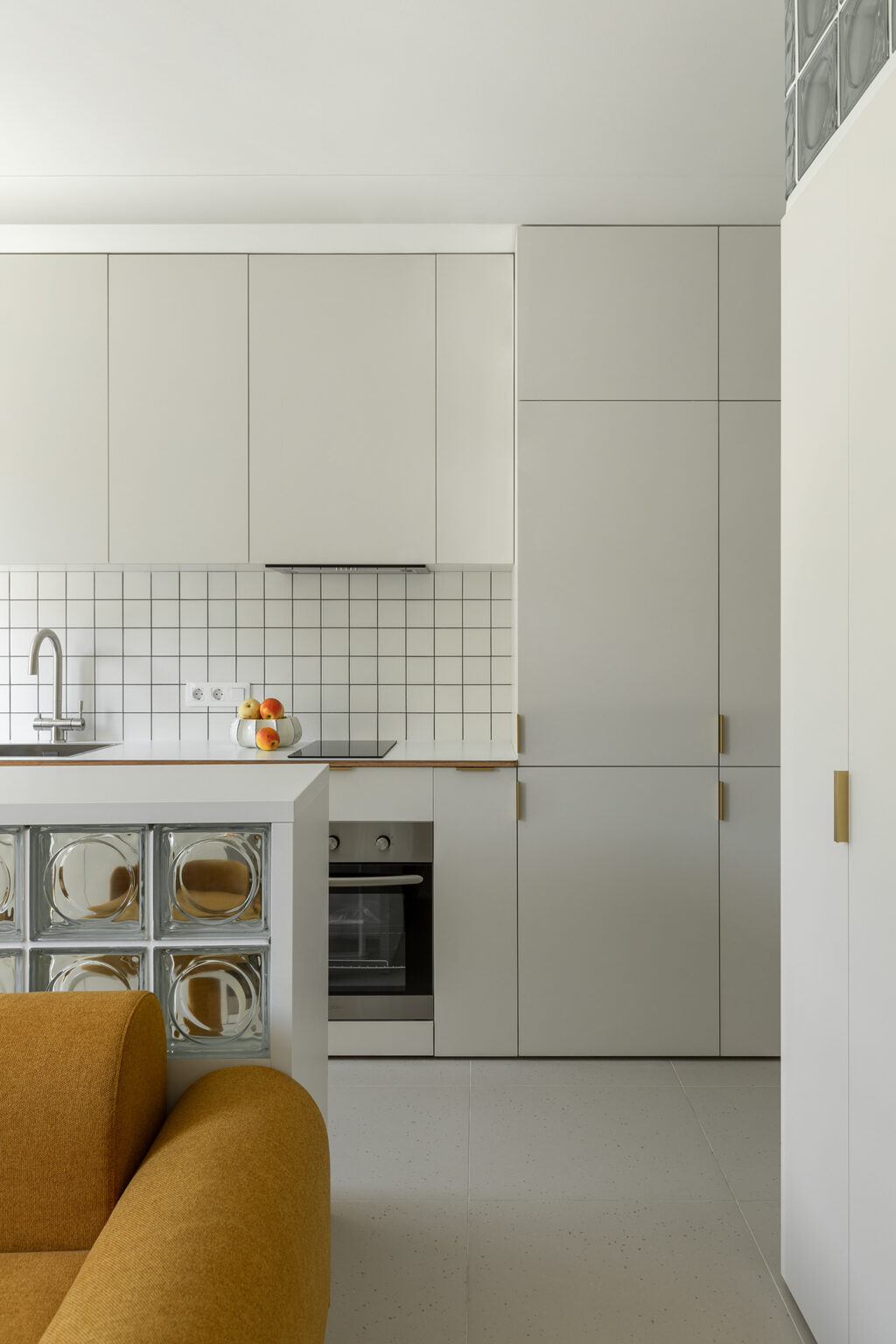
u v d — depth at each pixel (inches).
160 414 116.8
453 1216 78.0
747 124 103.3
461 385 116.1
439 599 133.4
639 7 85.4
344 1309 66.2
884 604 50.8
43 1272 40.6
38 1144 42.5
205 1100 45.6
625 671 109.7
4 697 135.0
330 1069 107.7
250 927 52.7
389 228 110.2
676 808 110.0
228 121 102.6
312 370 116.4
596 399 109.4
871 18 51.4
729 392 109.3
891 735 50.2
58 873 52.2
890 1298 50.6
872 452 51.9
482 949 110.4
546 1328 64.5
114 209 113.3
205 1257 32.0
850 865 55.8
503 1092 101.7
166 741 133.7
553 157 108.5
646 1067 108.4
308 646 134.0
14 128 103.4
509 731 133.3
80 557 117.6
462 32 88.9
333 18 86.8
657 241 109.0
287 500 117.0
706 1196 81.0
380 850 110.2
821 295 59.2
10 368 116.6
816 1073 61.4
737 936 110.0
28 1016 44.8
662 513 109.4
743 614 109.7
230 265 116.1
